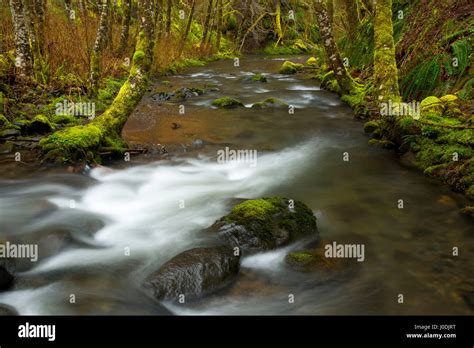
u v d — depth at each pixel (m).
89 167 5.62
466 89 7.42
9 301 3.04
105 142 6.21
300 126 8.68
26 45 8.80
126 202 4.95
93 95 9.50
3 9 10.05
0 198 4.68
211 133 7.96
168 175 5.85
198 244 3.78
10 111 7.23
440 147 6.00
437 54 8.46
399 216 4.65
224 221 3.97
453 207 4.81
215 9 26.17
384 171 6.04
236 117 9.36
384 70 7.20
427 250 3.94
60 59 10.11
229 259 3.40
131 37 17.39
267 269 3.53
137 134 7.59
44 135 6.75
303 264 3.55
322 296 3.24
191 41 26.03
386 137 7.16
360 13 16.28
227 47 29.67
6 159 5.79
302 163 6.46
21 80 8.70
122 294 3.16
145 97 11.35
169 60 18.06
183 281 3.16
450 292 3.30
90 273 3.43
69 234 3.94
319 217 4.63
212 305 3.09
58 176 5.38
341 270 3.57
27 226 4.00
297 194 5.30
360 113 9.31
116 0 19.08
